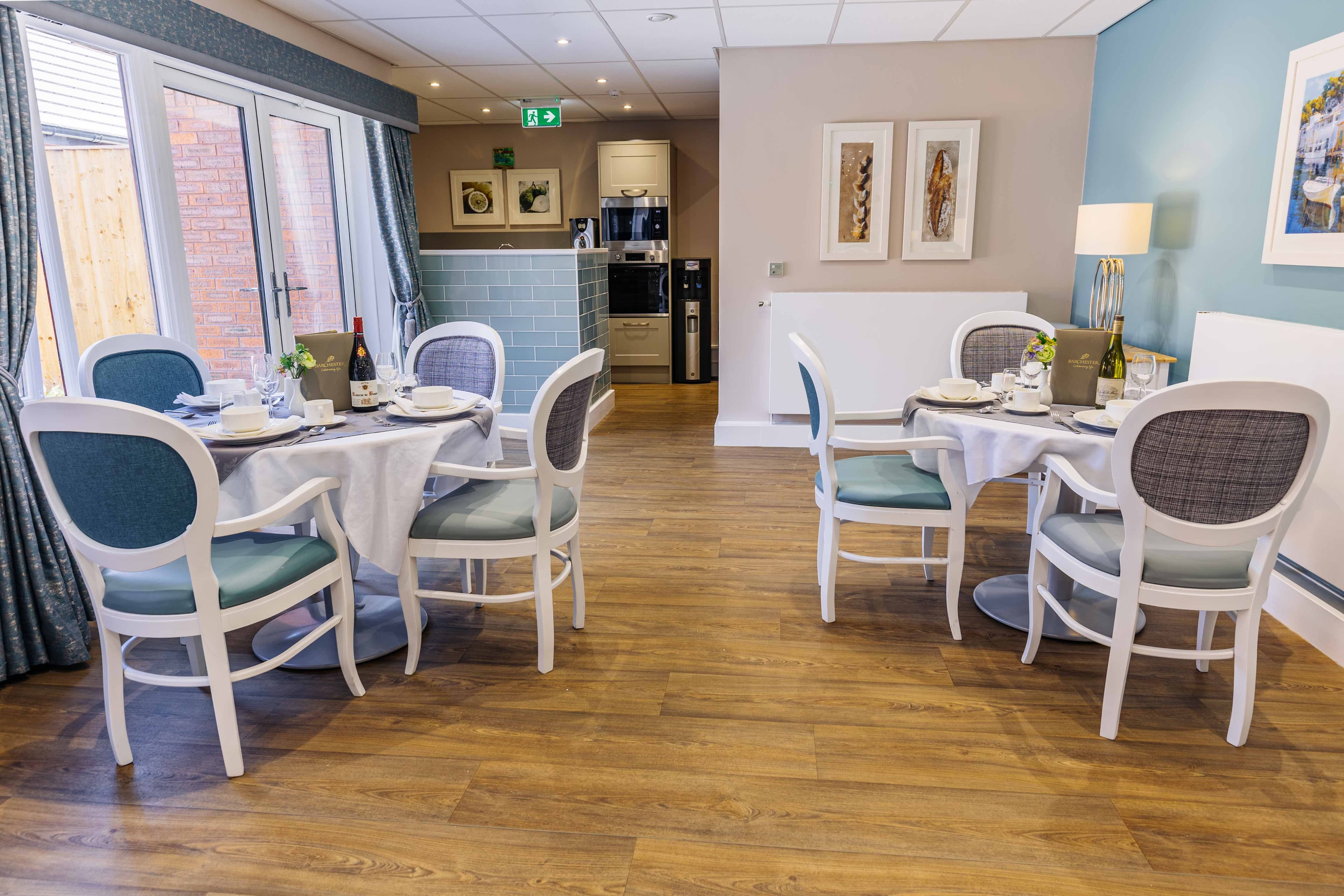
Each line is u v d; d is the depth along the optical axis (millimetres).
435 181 8289
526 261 5672
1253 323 2932
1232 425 1847
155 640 2756
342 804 1905
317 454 2201
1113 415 2428
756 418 5445
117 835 1803
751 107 4973
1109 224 3773
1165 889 1640
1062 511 2863
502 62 5340
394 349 5660
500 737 2172
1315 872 1686
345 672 2354
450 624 2852
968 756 2080
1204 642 2453
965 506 2645
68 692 2408
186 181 3822
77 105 3168
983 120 4844
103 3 2996
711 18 4258
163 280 3629
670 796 1932
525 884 1659
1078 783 1971
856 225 5027
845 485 2758
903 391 5098
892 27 4430
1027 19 4285
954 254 4988
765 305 5238
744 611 2945
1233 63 3334
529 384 5859
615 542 3643
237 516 2205
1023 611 2875
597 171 8148
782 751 2105
